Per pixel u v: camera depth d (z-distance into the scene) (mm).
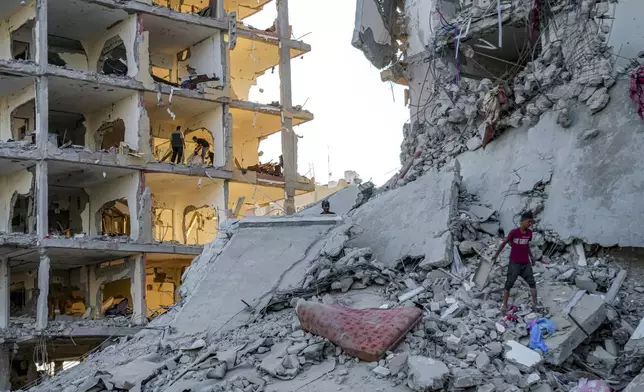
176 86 37781
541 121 17922
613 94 16766
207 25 38781
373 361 13180
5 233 31312
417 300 15102
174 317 17219
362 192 21484
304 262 17172
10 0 34062
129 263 34781
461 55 22703
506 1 20922
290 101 41938
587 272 15023
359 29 24016
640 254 15211
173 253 35219
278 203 43188
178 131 37156
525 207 16984
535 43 19656
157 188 39250
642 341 13008
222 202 38188
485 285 15000
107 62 38281
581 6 18000
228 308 16516
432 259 16109
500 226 17172
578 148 16859
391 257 16938
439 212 17359
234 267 17609
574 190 16438
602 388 11977
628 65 17281
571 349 13016
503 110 18734
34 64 32969
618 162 16078
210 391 13195
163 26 38281
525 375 12383
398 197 18891
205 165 37438
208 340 15586
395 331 13414
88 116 37906
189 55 40969
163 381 14219
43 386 16906
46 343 32125
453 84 21812
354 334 13508
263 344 14414
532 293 13914
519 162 17797
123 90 35469
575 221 16031
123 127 38375
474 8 21672
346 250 17312
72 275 37281
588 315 13266
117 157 34375
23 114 36219
